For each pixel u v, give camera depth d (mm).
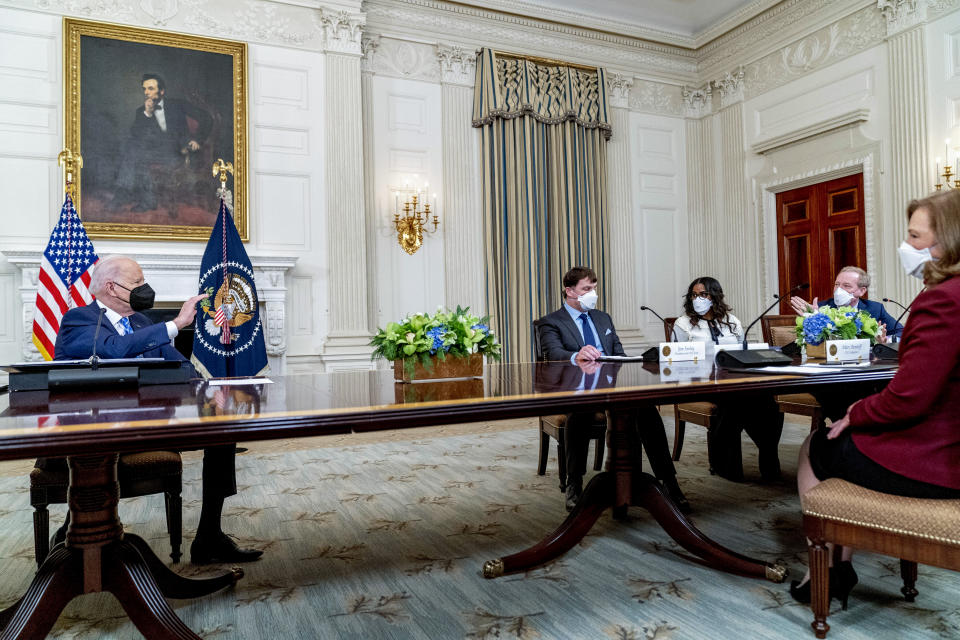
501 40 6074
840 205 5609
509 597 1751
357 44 5336
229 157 4902
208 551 2059
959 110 4707
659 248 6809
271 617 1654
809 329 2486
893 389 1308
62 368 1644
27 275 4238
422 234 5703
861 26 5383
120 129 4617
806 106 5848
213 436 1095
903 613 1592
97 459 1336
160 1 4789
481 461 3594
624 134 6609
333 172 5223
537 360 3285
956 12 4727
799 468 1589
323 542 2246
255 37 5059
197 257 4656
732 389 1610
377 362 5227
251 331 4555
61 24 4523
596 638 1503
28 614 1271
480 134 5949
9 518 2658
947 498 1277
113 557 1340
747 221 6438
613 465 2002
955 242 1286
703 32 6711
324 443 4207
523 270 5961
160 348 2314
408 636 1539
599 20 6344
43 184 4461
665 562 1995
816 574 1457
